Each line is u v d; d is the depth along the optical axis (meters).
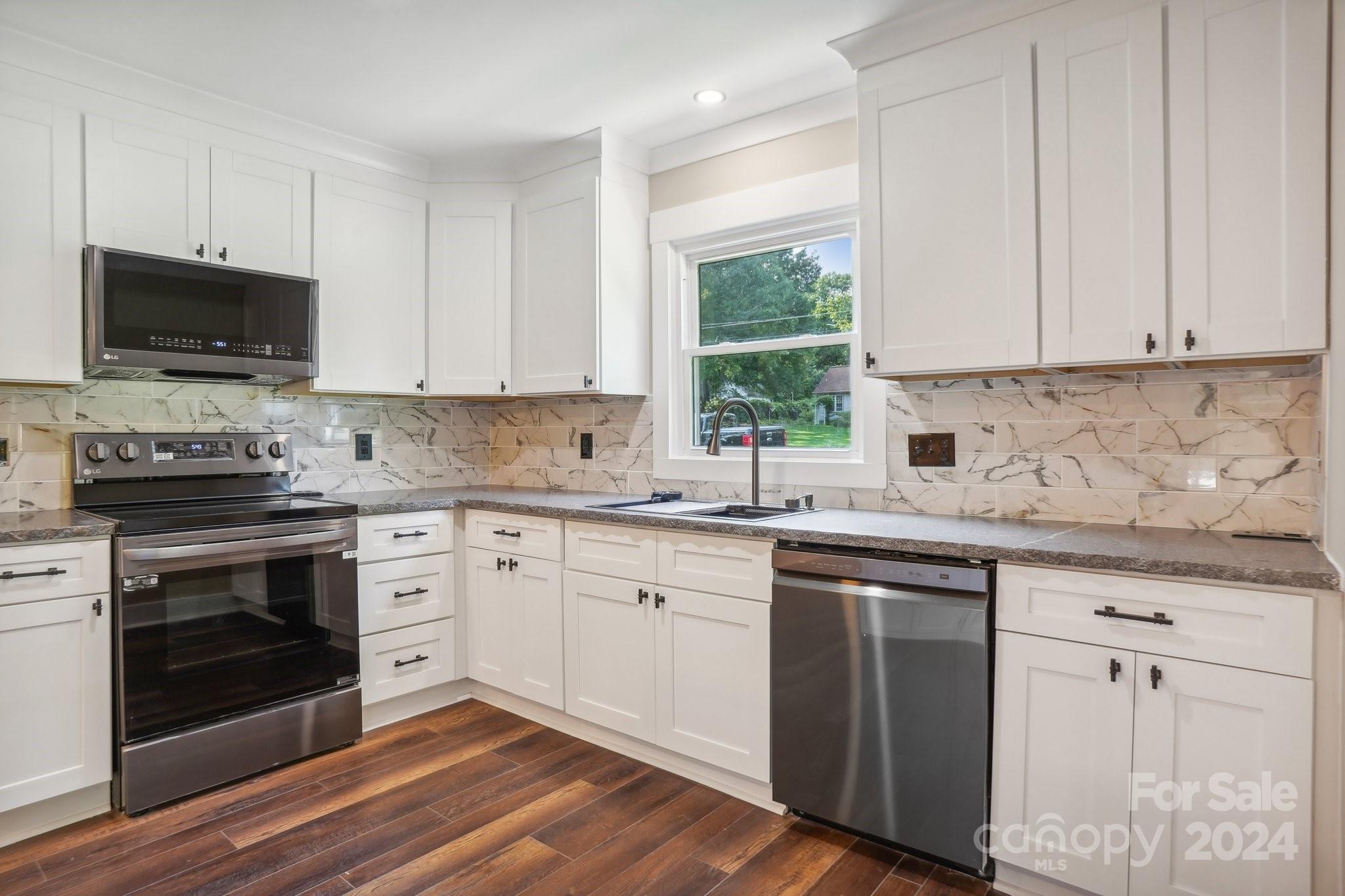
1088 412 2.12
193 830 2.04
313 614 2.51
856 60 2.20
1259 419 1.88
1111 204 1.79
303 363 2.76
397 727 2.77
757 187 2.79
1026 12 1.91
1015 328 1.93
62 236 2.29
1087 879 1.61
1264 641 1.42
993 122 1.96
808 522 2.18
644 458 3.15
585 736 2.65
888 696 1.86
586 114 2.75
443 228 3.24
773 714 2.07
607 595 2.50
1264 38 1.60
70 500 2.53
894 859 1.90
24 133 2.21
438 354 3.23
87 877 1.82
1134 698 1.55
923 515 2.34
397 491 3.37
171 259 2.44
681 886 1.78
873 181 2.17
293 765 2.44
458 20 2.12
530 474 3.62
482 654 2.94
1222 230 1.65
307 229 2.85
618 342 3.00
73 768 2.04
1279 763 1.41
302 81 2.48
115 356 2.32
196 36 2.19
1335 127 1.49
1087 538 1.82
